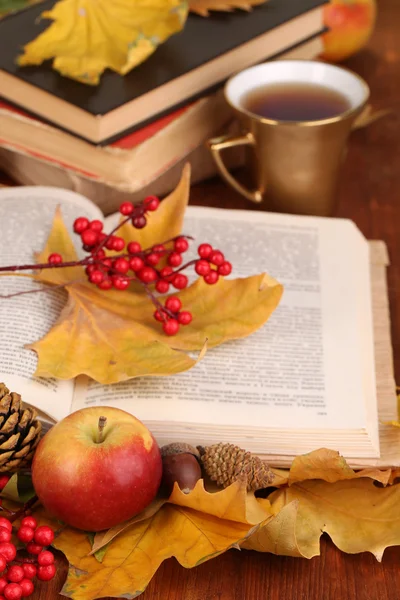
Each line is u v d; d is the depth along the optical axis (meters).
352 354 0.66
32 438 0.58
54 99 0.73
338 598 0.57
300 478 0.60
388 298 0.73
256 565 0.58
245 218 0.74
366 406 0.63
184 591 0.57
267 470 0.59
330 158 0.74
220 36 0.79
